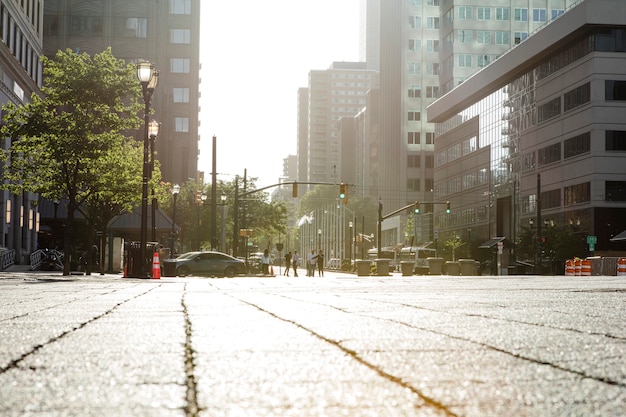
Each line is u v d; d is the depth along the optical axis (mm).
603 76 73500
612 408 2938
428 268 66688
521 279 31578
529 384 3561
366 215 161250
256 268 57062
